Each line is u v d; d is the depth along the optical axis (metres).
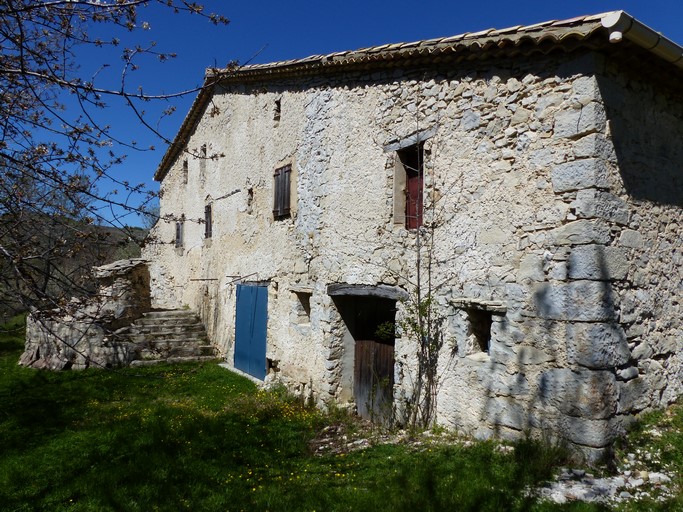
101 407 7.15
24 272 3.39
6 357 11.23
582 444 3.88
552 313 4.13
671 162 4.85
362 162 6.53
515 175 4.51
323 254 7.27
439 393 5.21
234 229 10.73
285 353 8.24
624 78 4.30
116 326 10.88
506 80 4.66
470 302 4.79
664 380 4.55
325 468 4.62
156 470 4.66
